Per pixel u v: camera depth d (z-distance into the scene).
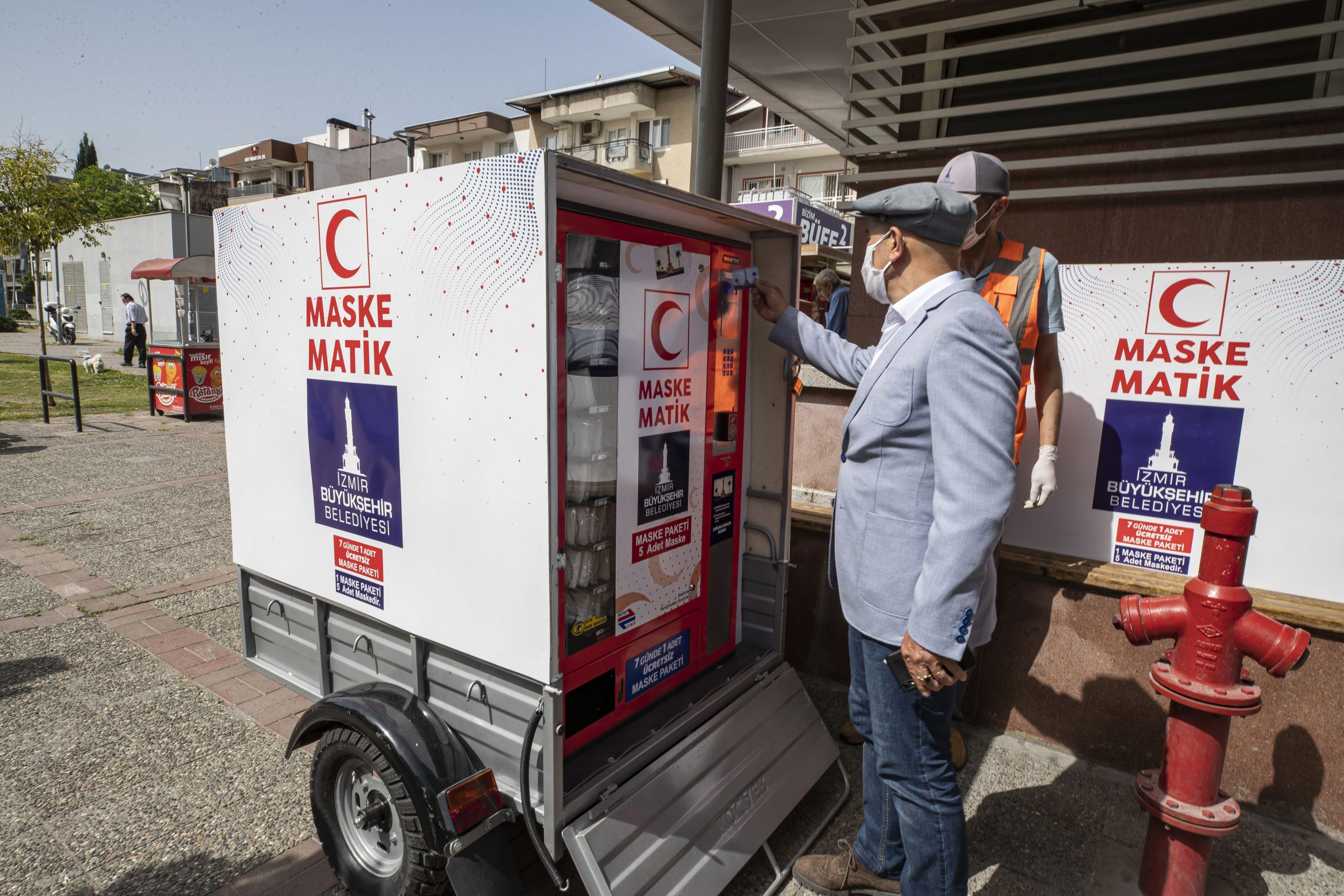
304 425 2.46
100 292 31.84
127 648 3.77
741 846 2.25
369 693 2.13
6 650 3.73
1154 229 2.93
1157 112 3.11
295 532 2.57
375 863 2.17
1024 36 3.14
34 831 2.46
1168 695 2.16
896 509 1.80
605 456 2.17
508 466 1.91
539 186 1.73
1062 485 3.03
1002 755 3.04
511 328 1.84
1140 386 2.87
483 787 1.95
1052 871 2.42
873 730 2.03
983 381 1.61
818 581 3.58
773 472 2.87
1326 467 2.61
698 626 2.69
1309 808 2.64
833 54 5.72
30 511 6.06
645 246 2.22
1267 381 2.67
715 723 2.46
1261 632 2.04
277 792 2.69
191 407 10.41
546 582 1.88
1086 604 2.95
